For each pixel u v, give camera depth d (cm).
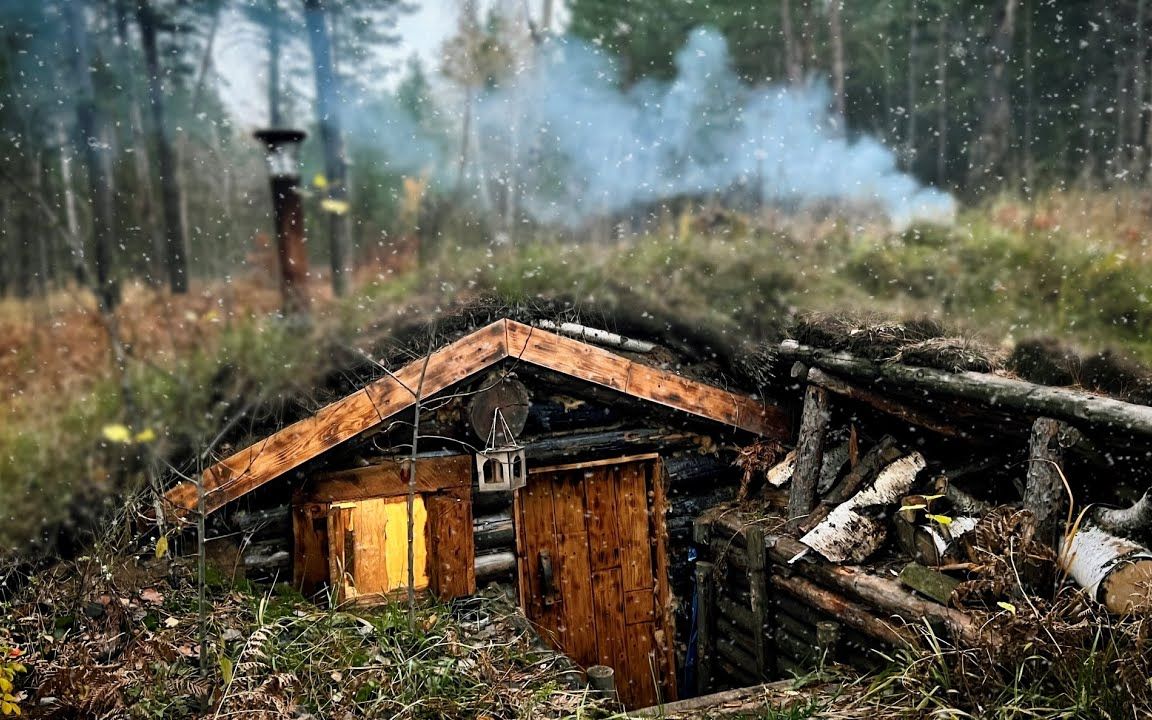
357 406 516
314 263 988
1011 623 359
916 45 1521
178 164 1239
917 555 473
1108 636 356
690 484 639
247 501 524
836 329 552
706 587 620
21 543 477
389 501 541
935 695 380
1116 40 1370
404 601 520
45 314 833
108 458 531
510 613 529
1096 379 454
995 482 502
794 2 1549
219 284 951
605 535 632
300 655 409
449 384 533
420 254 997
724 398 606
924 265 784
